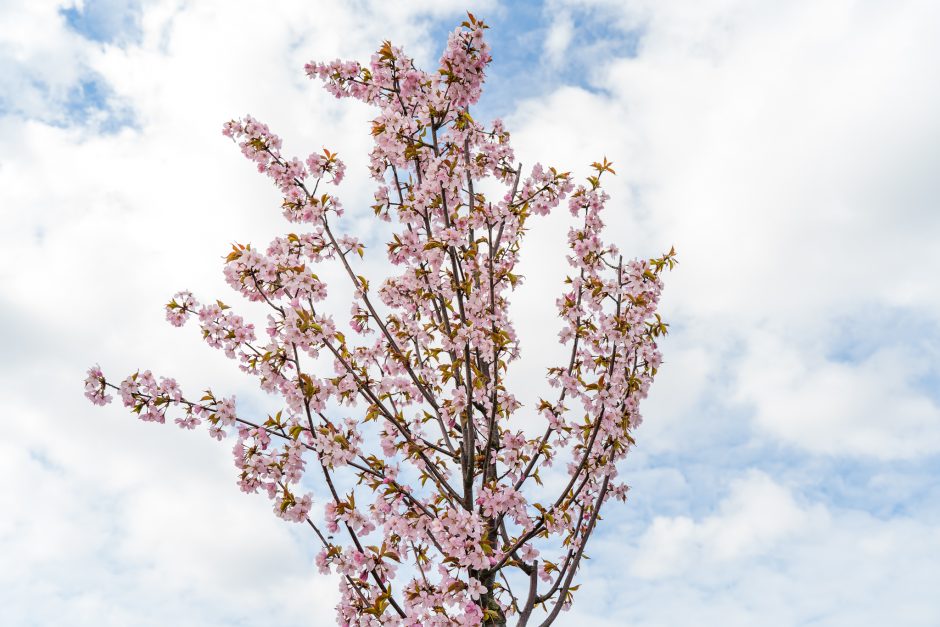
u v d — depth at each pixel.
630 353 5.49
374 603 4.82
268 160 5.91
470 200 5.83
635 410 5.40
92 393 5.18
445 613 4.64
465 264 5.95
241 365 5.35
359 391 5.53
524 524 5.12
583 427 5.48
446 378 5.81
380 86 6.09
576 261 6.08
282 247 5.66
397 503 5.28
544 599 5.23
